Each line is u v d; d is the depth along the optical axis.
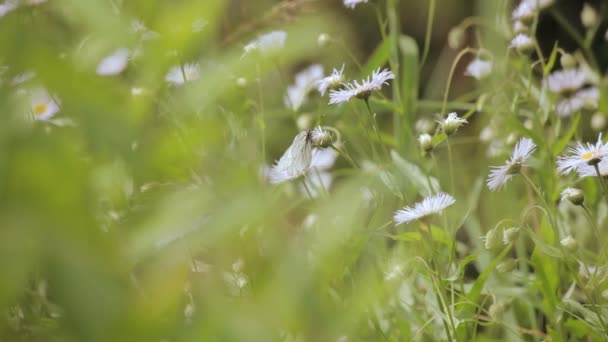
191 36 0.44
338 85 0.75
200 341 0.39
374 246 0.74
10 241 0.33
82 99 0.38
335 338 0.41
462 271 0.72
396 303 0.75
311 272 0.42
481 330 0.82
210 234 0.40
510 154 0.80
